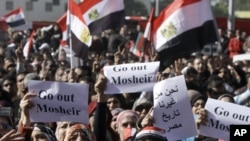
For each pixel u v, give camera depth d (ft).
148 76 46.47
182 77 40.70
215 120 41.29
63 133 40.16
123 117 42.86
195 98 46.85
